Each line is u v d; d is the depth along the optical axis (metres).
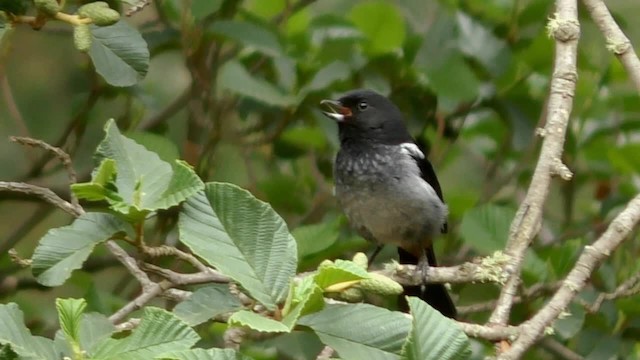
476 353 9.80
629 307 9.83
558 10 8.04
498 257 7.10
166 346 5.12
